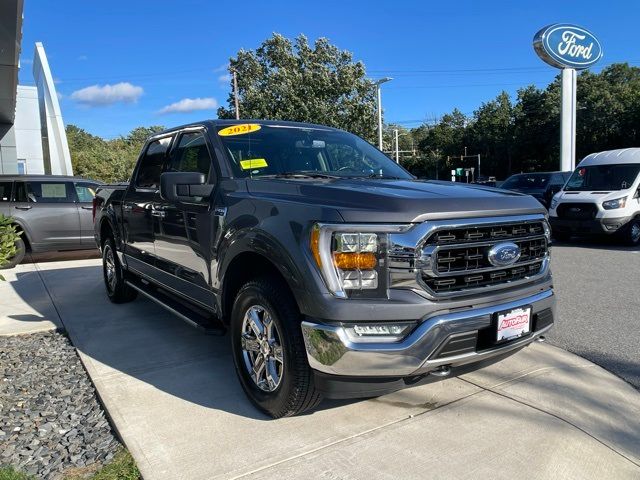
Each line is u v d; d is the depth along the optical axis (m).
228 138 4.33
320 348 2.92
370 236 2.90
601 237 13.28
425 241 2.94
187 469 2.88
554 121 69.12
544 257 3.66
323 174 4.26
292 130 4.76
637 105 54.88
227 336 5.25
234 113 38.44
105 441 3.25
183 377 4.17
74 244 10.64
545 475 2.80
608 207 12.18
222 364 4.46
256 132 4.52
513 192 3.65
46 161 28.62
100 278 8.60
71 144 87.75
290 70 36.81
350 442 3.14
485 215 3.18
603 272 8.78
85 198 10.84
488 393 3.82
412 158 99.50
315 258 2.95
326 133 4.98
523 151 75.06
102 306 6.56
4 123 23.58
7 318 6.15
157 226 4.93
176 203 4.17
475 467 2.87
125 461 2.96
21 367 4.51
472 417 3.45
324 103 35.81
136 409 3.60
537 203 3.59
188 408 3.62
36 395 3.93
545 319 3.58
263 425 3.36
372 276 2.91
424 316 2.95
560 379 4.09
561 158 23.75
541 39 22.31
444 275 3.01
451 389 3.90
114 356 4.69
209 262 3.96
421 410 3.55
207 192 4.00
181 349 4.85
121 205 5.96
